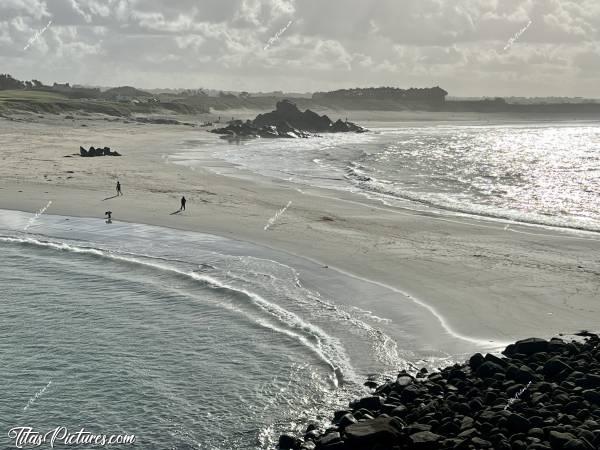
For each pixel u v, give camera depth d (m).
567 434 15.46
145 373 22.12
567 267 34.03
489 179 82.12
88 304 29.06
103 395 20.59
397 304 28.14
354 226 44.66
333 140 162.12
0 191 56.38
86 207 50.34
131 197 55.09
